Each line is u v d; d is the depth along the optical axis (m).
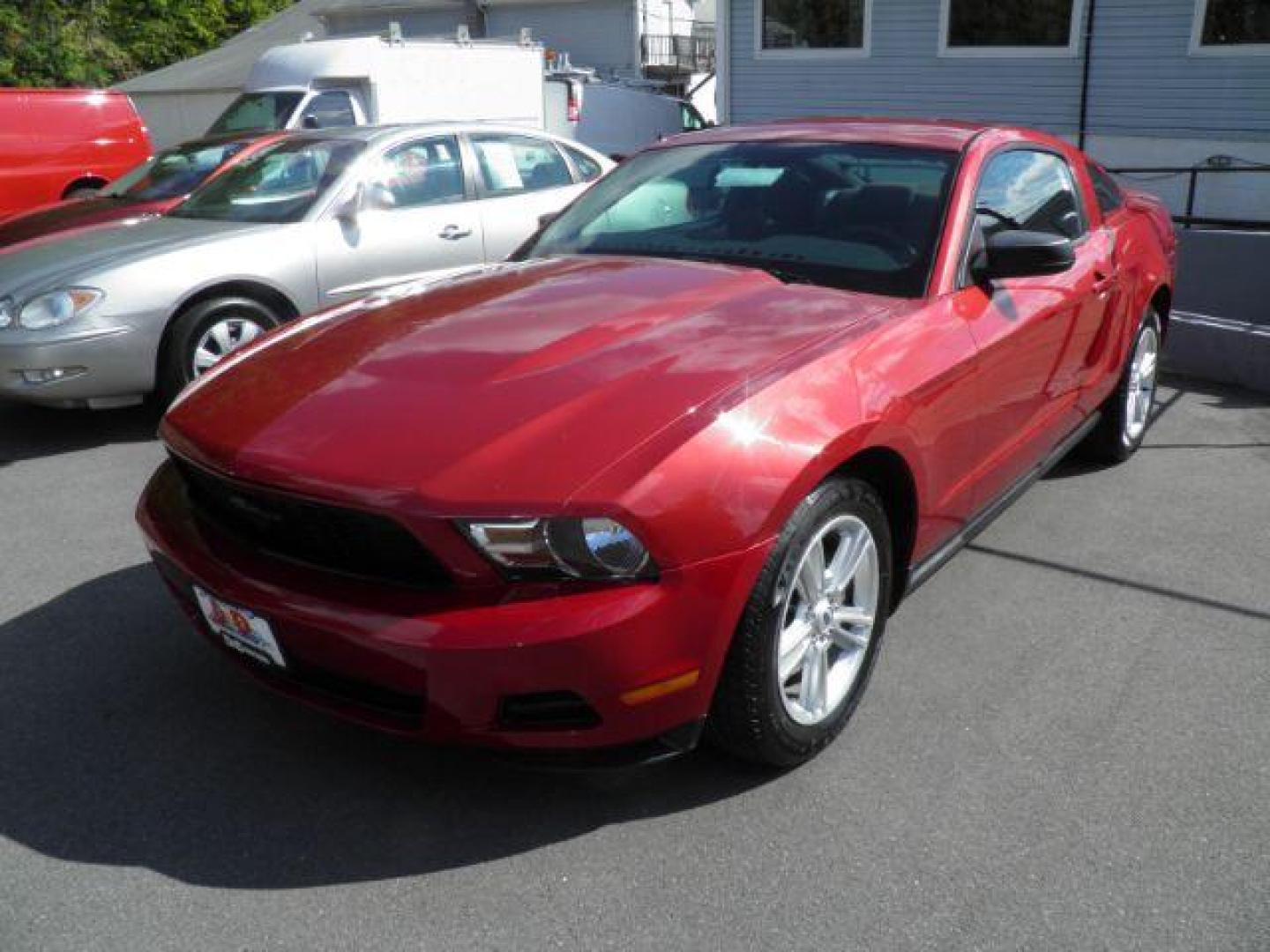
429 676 2.32
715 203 3.86
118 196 8.63
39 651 3.52
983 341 3.33
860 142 3.91
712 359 2.73
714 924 2.35
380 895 2.44
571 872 2.51
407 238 6.67
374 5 30.45
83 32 31.83
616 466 2.34
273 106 11.80
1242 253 7.20
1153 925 2.34
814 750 2.86
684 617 2.38
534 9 29.72
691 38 31.34
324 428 2.56
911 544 3.16
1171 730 3.06
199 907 2.40
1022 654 3.48
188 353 5.90
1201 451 5.53
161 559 2.84
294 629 2.46
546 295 3.23
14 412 6.48
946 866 2.52
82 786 2.82
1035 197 4.14
